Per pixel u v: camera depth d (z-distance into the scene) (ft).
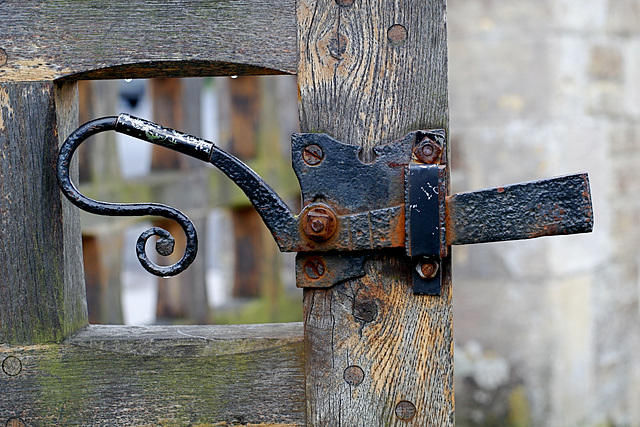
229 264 11.79
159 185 6.23
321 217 3.49
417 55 3.55
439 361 3.58
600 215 7.15
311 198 3.53
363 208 3.52
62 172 3.52
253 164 7.63
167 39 3.58
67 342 3.66
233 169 3.53
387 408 3.61
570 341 6.94
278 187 8.04
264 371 3.65
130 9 3.58
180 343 3.66
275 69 3.58
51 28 3.60
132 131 3.53
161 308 6.87
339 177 3.52
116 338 3.67
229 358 3.65
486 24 6.77
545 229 3.46
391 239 3.51
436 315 3.58
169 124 6.53
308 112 3.57
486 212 3.47
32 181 3.63
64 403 3.66
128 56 3.59
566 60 6.66
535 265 6.80
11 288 3.65
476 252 7.00
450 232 3.48
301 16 3.56
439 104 3.54
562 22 6.62
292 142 3.53
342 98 3.56
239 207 7.79
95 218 5.46
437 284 3.55
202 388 3.65
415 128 3.55
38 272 3.64
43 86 3.61
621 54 7.29
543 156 6.65
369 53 3.55
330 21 3.56
